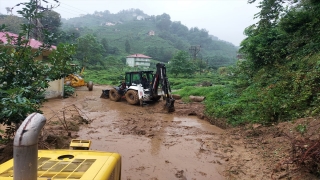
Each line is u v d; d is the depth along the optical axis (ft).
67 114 34.55
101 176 7.29
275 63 42.09
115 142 23.76
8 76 17.19
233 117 31.12
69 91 57.21
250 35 53.62
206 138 25.94
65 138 23.12
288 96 29.14
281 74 37.22
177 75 156.15
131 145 23.04
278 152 19.69
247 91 41.27
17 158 4.84
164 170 17.85
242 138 25.43
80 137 24.70
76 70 21.89
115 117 35.32
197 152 21.58
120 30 426.10
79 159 8.72
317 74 28.81
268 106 28.17
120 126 30.09
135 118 35.14
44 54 36.04
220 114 33.17
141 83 47.42
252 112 30.19
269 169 17.42
